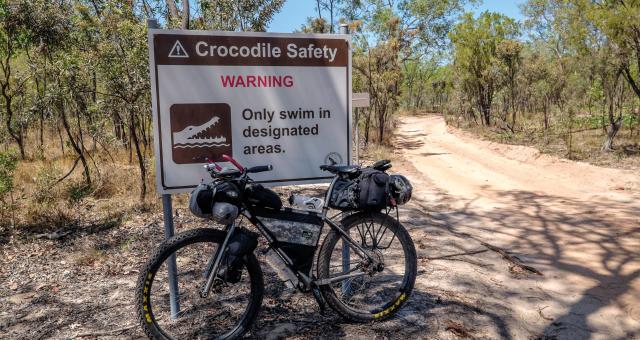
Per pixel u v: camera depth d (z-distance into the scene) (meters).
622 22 13.89
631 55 14.64
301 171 3.90
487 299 4.33
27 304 4.09
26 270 4.93
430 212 8.58
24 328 3.64
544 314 4.11
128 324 3.69
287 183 3.88
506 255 5.72
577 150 15.48
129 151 13.25
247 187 3.28
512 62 24.53
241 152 3.71
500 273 5.11
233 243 3.21
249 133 3.72
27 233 6.24
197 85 3.55
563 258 5.74
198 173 3.60
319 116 3.91
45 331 3.58
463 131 26.77
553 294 4.57
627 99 19.22
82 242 5.91
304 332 3.55
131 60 8.38
